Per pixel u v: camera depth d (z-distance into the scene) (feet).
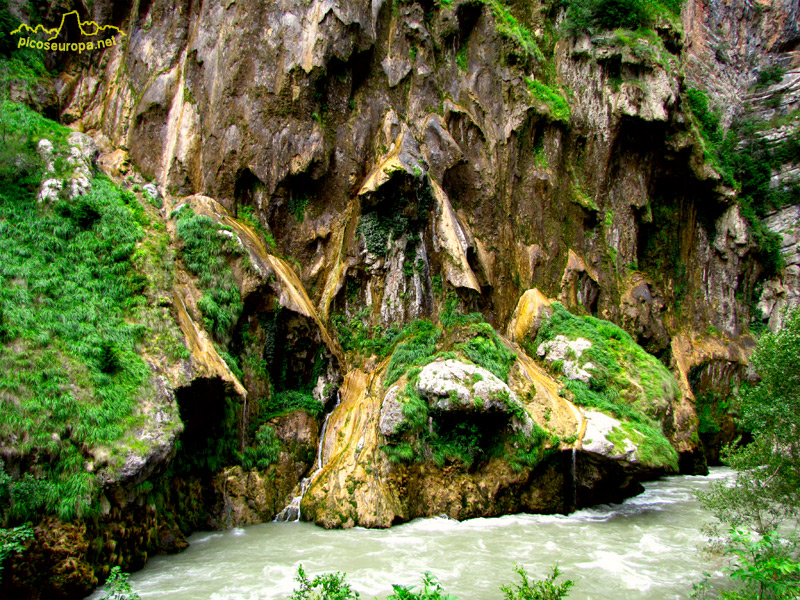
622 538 52.75
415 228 75.56
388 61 83.35
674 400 83.30
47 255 53.67
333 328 72.49
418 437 59.67
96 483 40.98
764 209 138.10
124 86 81.00
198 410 53.52
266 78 75.51
